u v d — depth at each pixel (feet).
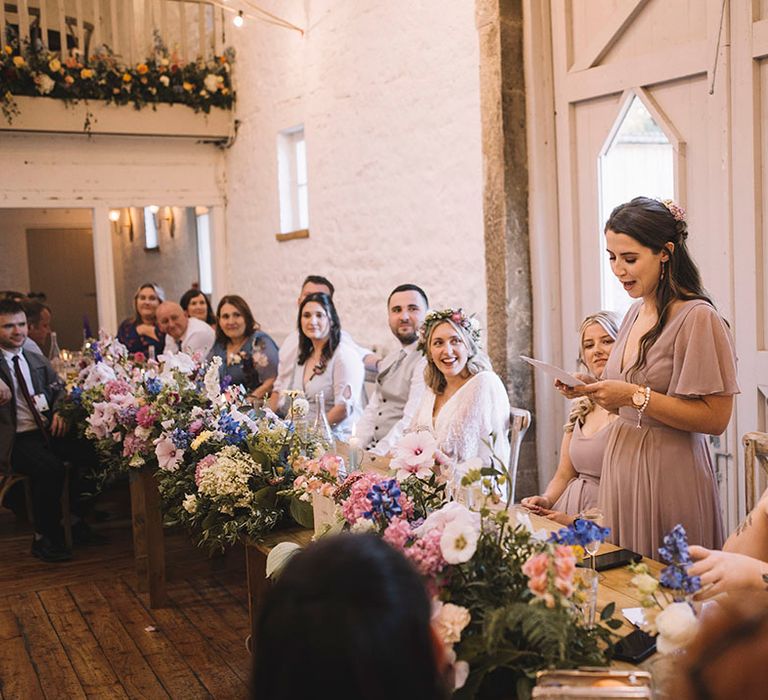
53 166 26.13
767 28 11.20
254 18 23.57
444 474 6.91
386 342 19.92
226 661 11.43
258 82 25.48
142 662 11.50
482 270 16.21
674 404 8.23
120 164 26.99
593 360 10.35
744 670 2.02
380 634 2.57
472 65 16.10
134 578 14.84
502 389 11.28
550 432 15.52
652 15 13.12
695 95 12.51
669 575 5.03
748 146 11.60
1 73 24.06
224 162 28.37
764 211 11.57
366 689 2.53
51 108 24.82
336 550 2.78
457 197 16.87
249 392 18.62
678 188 12.74
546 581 4.96
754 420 11.80
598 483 9.73
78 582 14.75
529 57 15.10
